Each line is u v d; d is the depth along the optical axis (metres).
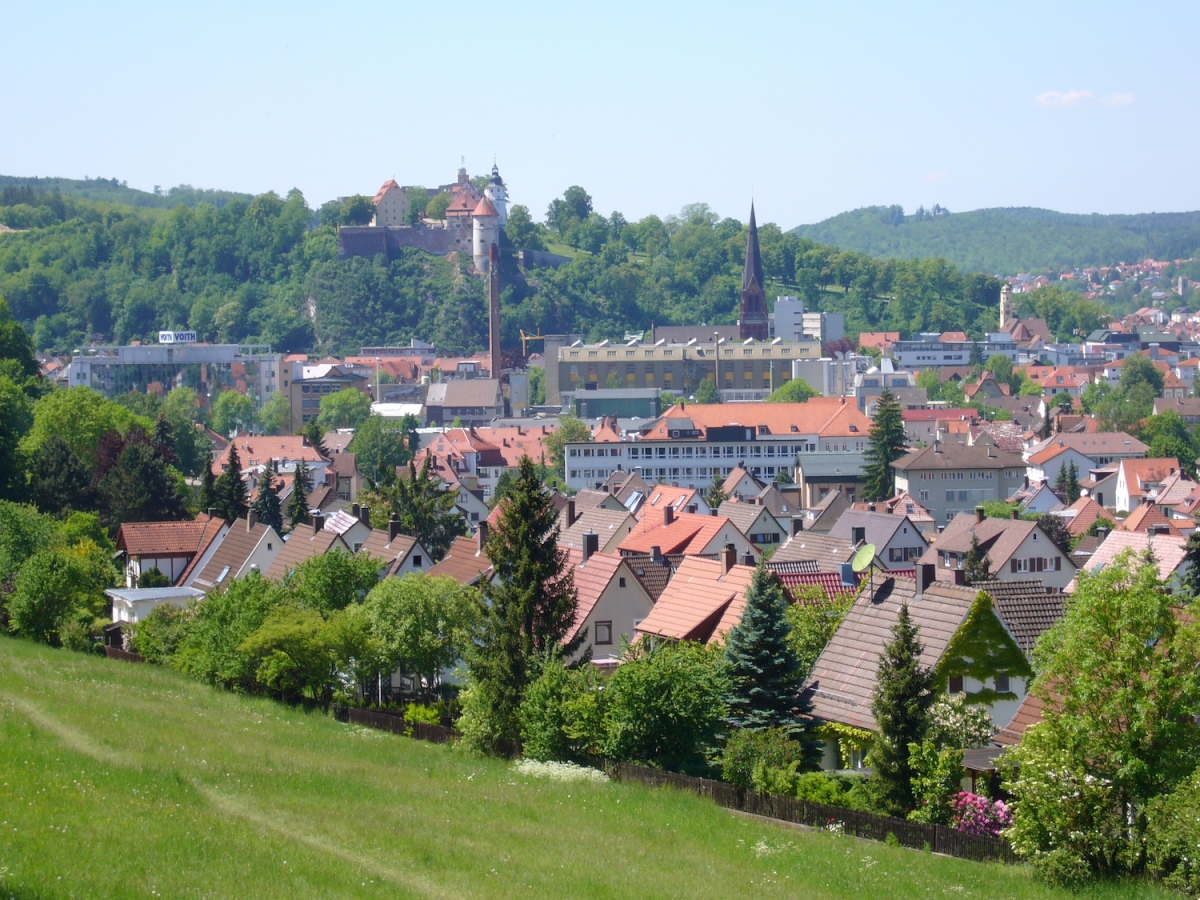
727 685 75.25
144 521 172.00
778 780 68.25
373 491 184.62
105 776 60.66
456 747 83.44
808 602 93.44
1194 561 114.25
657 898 51.09
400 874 51.25
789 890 53.44
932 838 61.09
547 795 68.00
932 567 81.19
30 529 137.00
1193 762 55.78
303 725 88.69
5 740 65.75
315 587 112.38
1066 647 57.56
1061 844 56.06
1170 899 52.56
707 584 100.06
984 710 74.06
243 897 45.88
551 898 49.97
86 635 123.88
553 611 87.12
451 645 102.56
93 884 45.34
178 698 92.81
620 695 74.00
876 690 69.38
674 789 70.00
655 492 177.00
